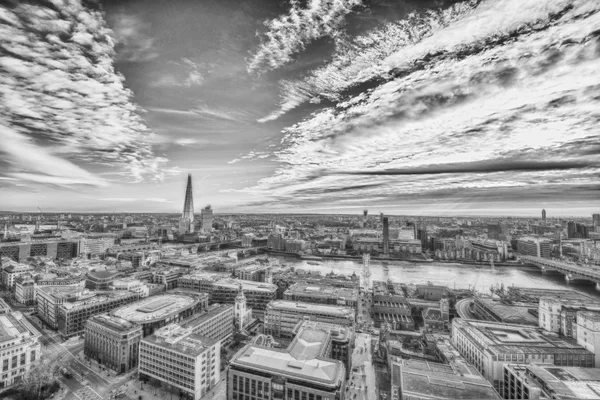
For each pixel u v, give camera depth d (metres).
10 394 194.12
